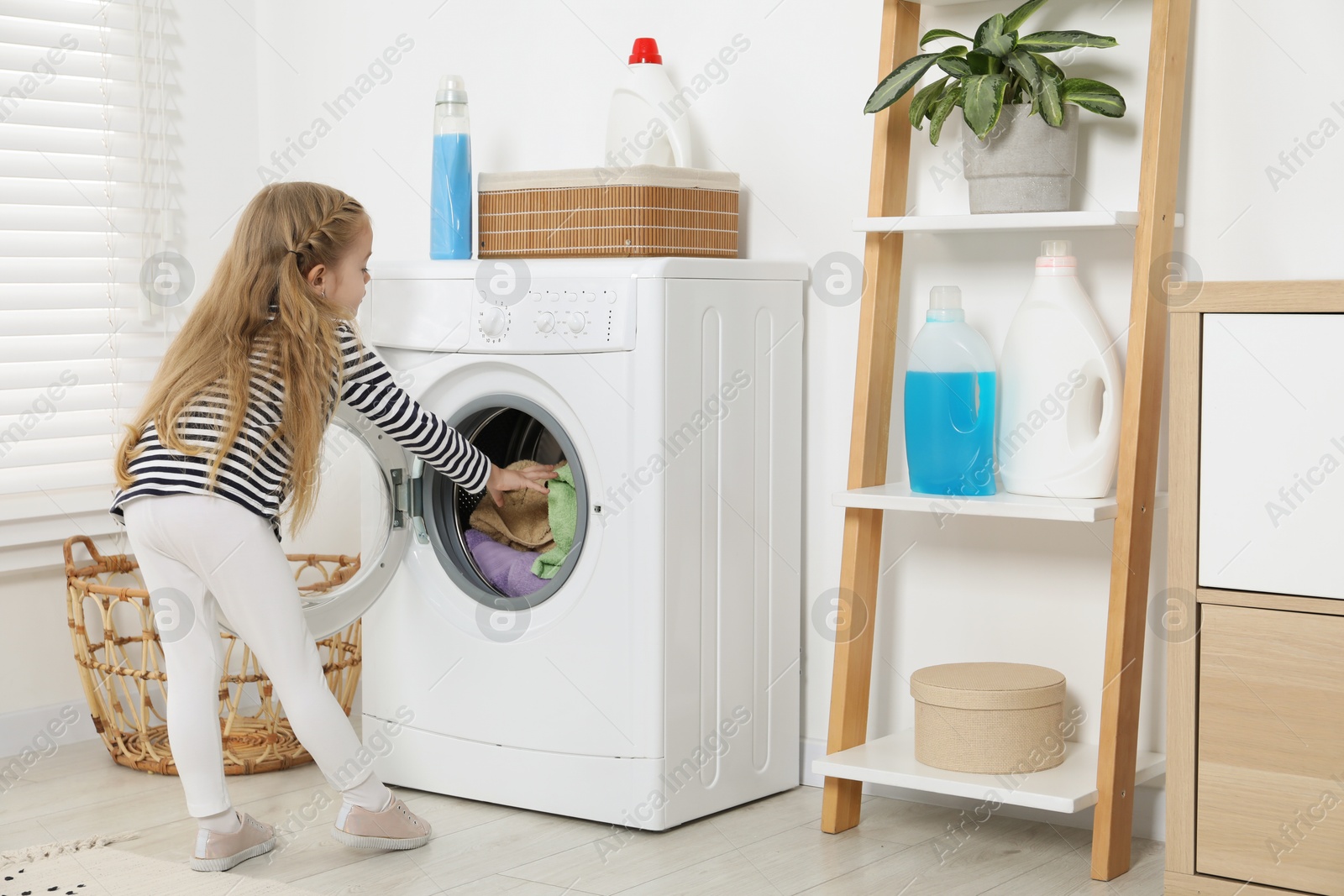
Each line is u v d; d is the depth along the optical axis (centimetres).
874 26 211
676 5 231
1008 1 200
